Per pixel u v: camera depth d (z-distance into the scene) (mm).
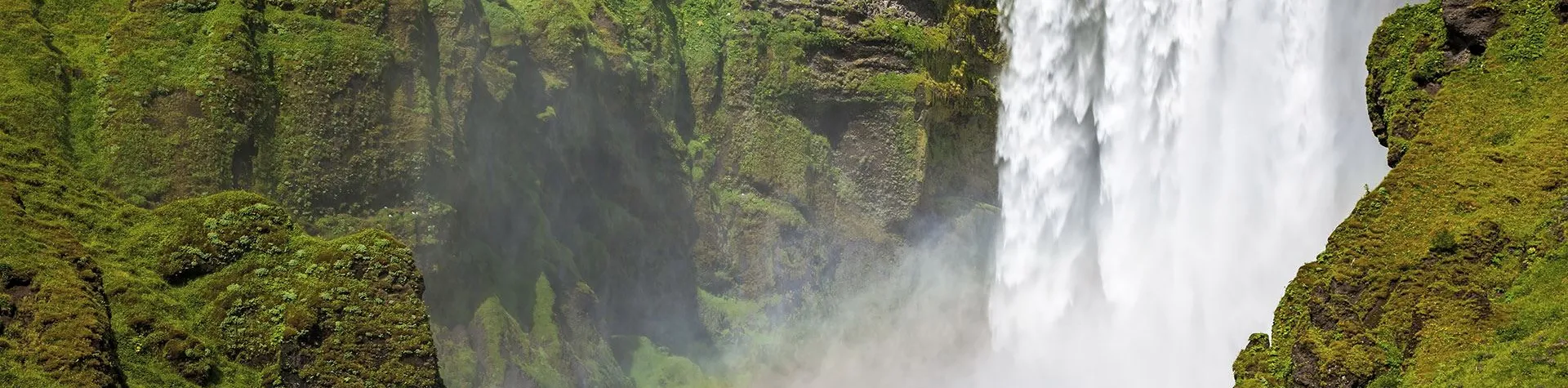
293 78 51625
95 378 37906
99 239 44344
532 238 56281
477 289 53656
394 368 43250
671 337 62219
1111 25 70500
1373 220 37969
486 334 52625
